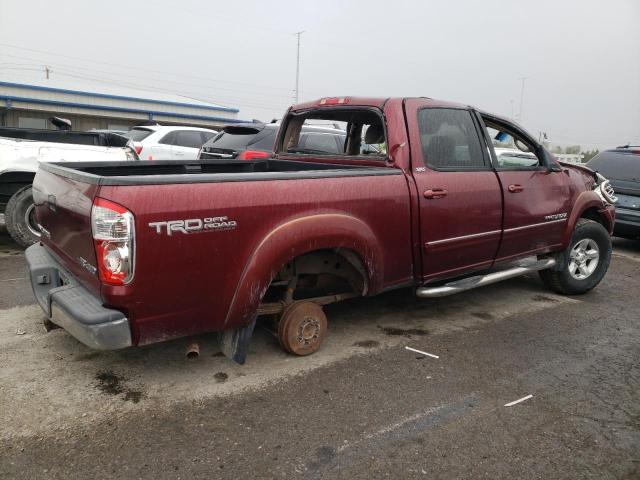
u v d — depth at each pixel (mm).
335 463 2664
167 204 2857
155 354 3842
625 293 5930
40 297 3625
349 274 4043
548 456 2775
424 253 4137
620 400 3395
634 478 2625
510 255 4855
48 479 2482
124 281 2805
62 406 3102
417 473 2607
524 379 3646
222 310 3186
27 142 6859
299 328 3799
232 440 2830
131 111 29688
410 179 4012
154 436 2842
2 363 3611
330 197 3521
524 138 5090
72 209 3092
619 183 8219
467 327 4629
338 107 4605
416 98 4250
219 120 33375
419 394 3383
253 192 3174
